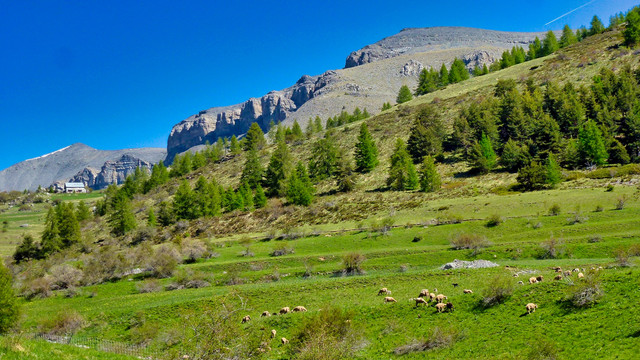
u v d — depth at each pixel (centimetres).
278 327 3384
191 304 4422
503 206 7319
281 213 10269
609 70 11762
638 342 2081
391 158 11925
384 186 10712
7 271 4506
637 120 8756
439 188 9469
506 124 11469
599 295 2650
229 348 2039
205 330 2041
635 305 2439
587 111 10525
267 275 5838
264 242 8012
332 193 11206
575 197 6962
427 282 4188
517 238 5897
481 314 2953
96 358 2028
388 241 6831
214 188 12244
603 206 6356
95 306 5162
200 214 11606
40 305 5706
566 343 2294
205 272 6316
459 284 3859
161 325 4091
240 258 6981
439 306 3159
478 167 9988
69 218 10644
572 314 2591
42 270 7706
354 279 4672
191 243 7638
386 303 3512
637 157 8450
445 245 6188
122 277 6575
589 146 8750
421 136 12088
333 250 6894
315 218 9338
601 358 2048
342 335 2886
